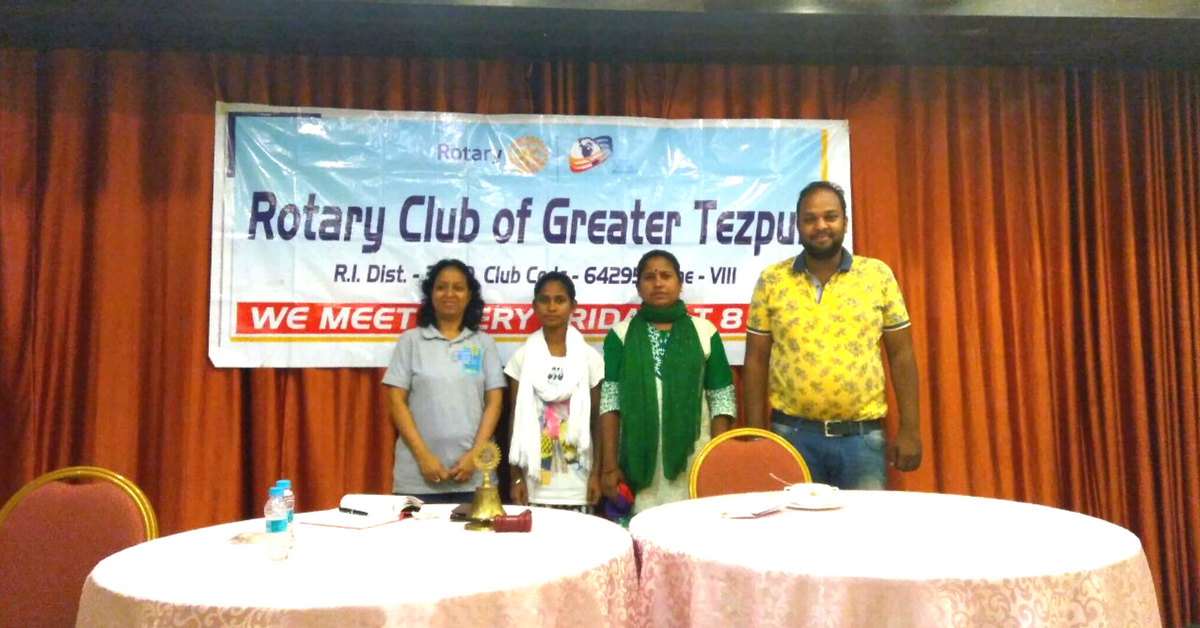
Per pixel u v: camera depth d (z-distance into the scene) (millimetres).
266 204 3055
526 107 3248
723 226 3244
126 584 1294
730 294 3230
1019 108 3412
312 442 2996
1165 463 3328
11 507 1888
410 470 2754
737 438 2535
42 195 2980
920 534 1625
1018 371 3312
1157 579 3273
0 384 2895
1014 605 1292
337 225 3086
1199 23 3039
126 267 2961
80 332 2975
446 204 3146
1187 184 3438
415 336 2887
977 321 3318
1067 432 3328
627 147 3236
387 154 3137
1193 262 3418
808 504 1920
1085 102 3457
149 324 2986
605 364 2936
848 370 2666
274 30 2986
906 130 3367
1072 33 3111
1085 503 3328
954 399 3230
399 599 1185
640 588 1660
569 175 3201
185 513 2889
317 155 3098
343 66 3160
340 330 3055
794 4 2908
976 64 3395
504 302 3143
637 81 3297
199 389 2953
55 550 1873
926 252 3328
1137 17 2988
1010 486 3242
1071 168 3469
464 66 3227
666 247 3221
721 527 1736
